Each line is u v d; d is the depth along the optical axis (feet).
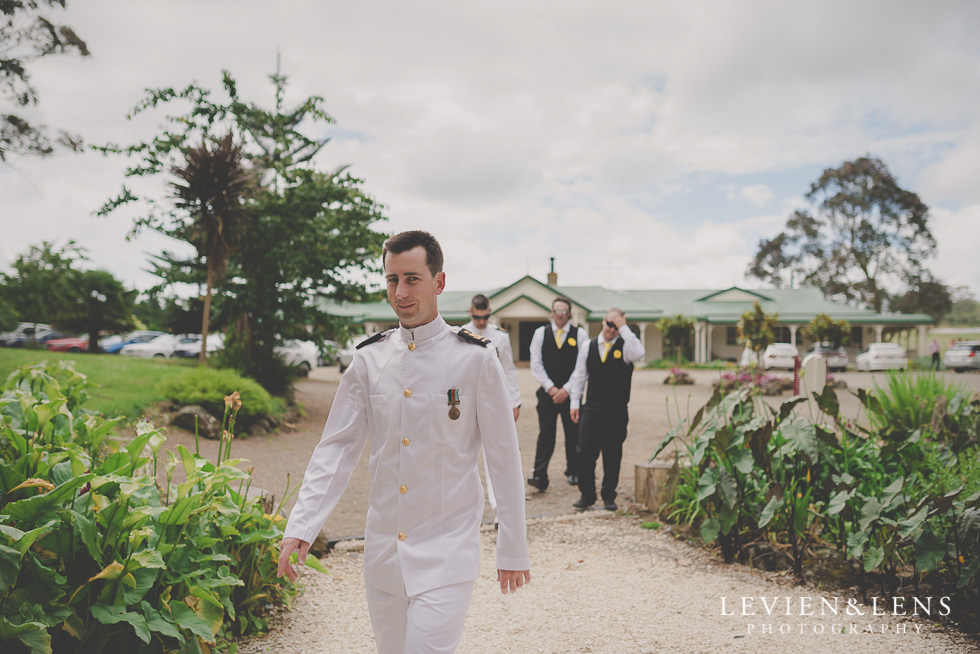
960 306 314.96
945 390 21.18
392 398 6.05
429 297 6.15
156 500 8.27
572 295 127.24
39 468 7.79
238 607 9.77
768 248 165.89
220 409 26.86
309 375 68.69
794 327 115.34
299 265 38.63
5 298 92.02
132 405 24.91
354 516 16.89
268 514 11.43
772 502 12.41
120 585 6.95
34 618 6.26
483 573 13.03
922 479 13.48
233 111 40.96
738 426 13.83
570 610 11.03
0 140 33.60
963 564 10.72
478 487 6.23
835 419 14.52
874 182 150.10
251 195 36.09
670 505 16.05
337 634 9.93
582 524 16.38
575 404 18.58
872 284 151.33
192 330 92.53
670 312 122.21
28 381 13.32
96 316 95.04
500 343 18.31
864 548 11.74
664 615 10.75
